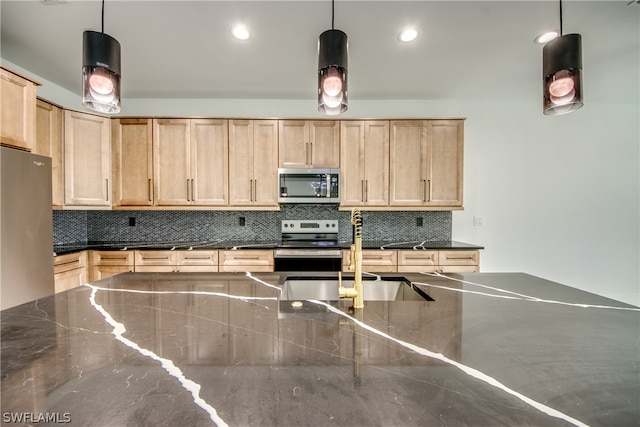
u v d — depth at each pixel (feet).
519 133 10.75
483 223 10.76
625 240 10.99
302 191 9.38
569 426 1.44
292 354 2.14
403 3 5.74
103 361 2.02
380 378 1.84
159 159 9.24
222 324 2.70
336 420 1.48
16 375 1.84
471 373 1.90
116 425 1.43
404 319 2.85
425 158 9.50
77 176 8.48
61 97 9.15
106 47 3.76
